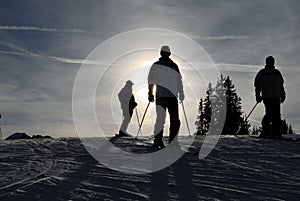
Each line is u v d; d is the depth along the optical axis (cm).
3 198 606
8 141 1731
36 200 589
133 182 677
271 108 1395
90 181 694
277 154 938
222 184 650
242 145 1120
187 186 643
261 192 599
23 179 738
